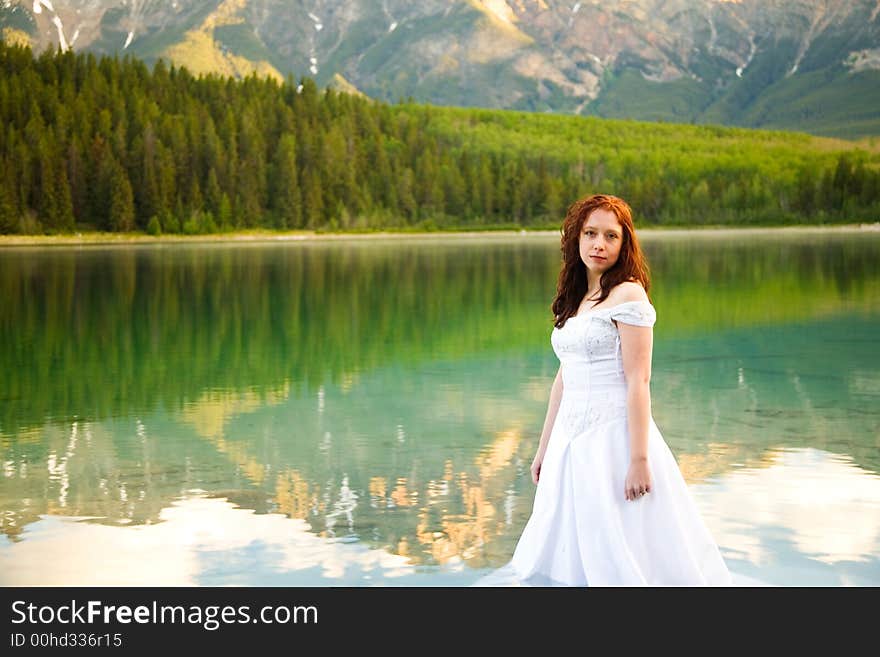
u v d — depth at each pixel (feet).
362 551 14.79
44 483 18.76
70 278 87.15
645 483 11.68
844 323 44.96
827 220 369.71
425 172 344.69
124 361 35.35
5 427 24.03
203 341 40.91
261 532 15.72
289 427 23.76
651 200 373.61
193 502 17.39
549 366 33.30
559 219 353.92
